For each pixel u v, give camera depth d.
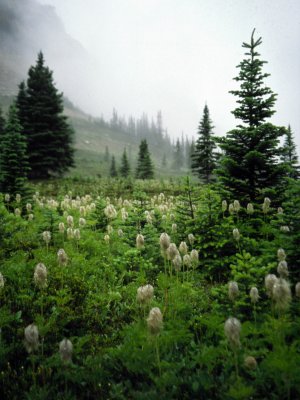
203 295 5.80
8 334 4.46
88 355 4.04
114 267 7.19
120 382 3.55
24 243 8.28
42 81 36.19
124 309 5.43
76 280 6.05
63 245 8.42
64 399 3.30
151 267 7.07
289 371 2.93
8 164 15.28
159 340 3.80
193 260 5.65
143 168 50.38
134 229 9.02
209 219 7.54
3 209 10.80
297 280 4.95
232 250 6.98
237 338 3.00
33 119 34.75
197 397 3.29
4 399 3.44
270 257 5.49
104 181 33.81
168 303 4.98
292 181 6.01
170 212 13.16
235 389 2.95
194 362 3.64
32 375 3.59
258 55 9.29
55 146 35.00
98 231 10.68
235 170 8.93
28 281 5.93
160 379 3.26
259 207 8.09
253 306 4.29
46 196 24.91
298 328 3.69
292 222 5.80
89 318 5.02
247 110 9.17
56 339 4.46
